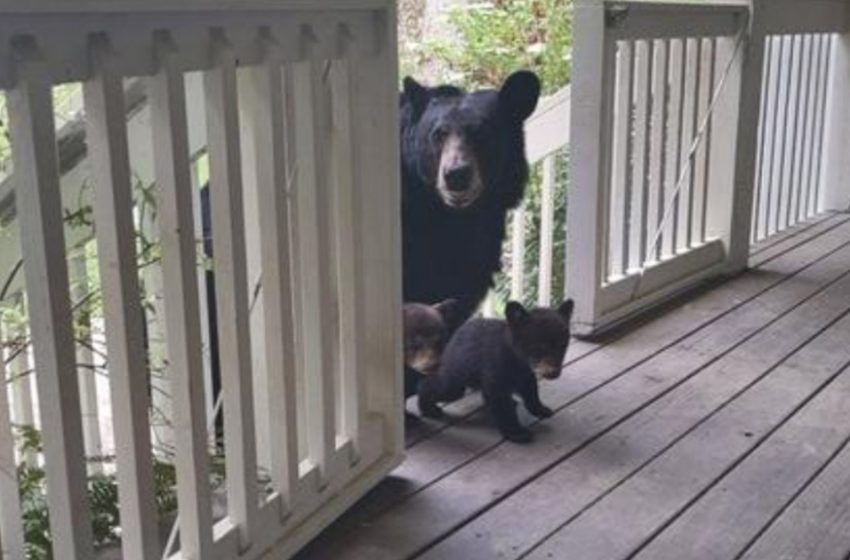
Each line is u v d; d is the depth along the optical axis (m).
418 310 2.64
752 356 3.31
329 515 2.13
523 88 2.75
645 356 3.30
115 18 1.43
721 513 2.23
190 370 1.65
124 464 1.57
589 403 2.89
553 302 4.27
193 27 1.58
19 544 1.57
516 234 3.81
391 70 2.15
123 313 1.50
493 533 2.15
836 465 2.48
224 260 1.73
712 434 2.68
